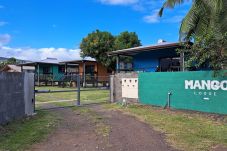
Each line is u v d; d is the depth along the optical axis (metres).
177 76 13.09
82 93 23.64
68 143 7.22
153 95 14.34
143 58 25.25
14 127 8.75
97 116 11.54
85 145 7.04
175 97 13.19
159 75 13.99
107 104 15.72
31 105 11.61
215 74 11.23
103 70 39.81
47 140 7.47
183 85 12.82
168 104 13.49
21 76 10.58
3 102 8.95
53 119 10.59
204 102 11.95
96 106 14.95
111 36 40.59
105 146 6.95
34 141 7.26
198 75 12.18
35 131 8.33
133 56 26.16
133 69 26.00
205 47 10.62
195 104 12.29
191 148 6.75
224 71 11.07
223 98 11.27
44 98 19.41
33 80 11.74
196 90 12.26
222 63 10.71
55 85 35.97
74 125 9.55
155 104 14.23
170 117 11.06
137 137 7.86
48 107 14.23
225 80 11.17
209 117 11.01
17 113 10.16
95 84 32.88
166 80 13.63
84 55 40.09
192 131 8.50
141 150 6.62
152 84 14.39
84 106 14.86
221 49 10.53
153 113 12.18
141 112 12.47
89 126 9.41
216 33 11.12
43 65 42.34
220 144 7.07
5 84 9.14
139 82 15.12
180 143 7.18
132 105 14.80
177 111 12.64
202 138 7.66
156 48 20.59
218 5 13.31
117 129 8.92
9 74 9.46
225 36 10.44
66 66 39.72
